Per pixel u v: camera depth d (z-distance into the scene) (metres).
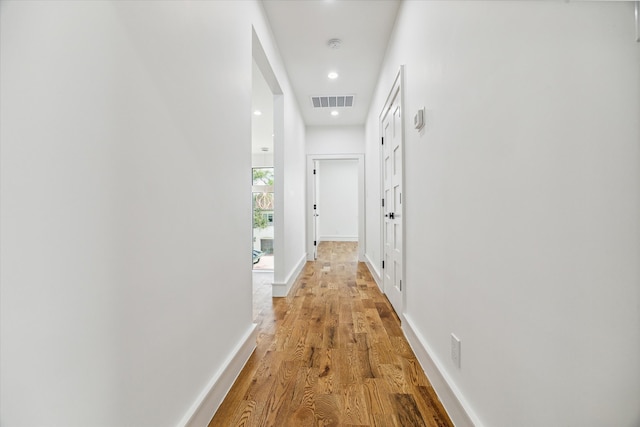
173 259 1.05
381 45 3.02
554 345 0.71
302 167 5.11
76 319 0.66
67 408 0.64
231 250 1.66
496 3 0.96
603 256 0.59
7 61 0.54
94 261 0.71
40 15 0.59
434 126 1.60
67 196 0.65
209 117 1.37
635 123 0.53
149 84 0.92
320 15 2.56
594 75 0.60
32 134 0.58
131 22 0.84
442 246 1.48
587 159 0.62
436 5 1.54
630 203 0.54
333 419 1.33
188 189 1.17
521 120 0.84
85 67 0.69
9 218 0.55
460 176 1.26
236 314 1.74
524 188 0.83
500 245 0.95
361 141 5.65
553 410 0.72
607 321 0.58
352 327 2.41
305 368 1.77
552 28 0.71
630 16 0.54
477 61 1.10
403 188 2.29
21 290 0.56
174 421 1.05
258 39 2.26
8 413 0.55
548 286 0.73
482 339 1.07
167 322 1.01
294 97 4.18
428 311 1.72
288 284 3.57
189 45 1.18
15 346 0.56
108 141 0.75
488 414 1.03
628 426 0.55
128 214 0.82
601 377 0.60
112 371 0.76
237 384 1.60
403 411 1.39
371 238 4.53
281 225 3.35
